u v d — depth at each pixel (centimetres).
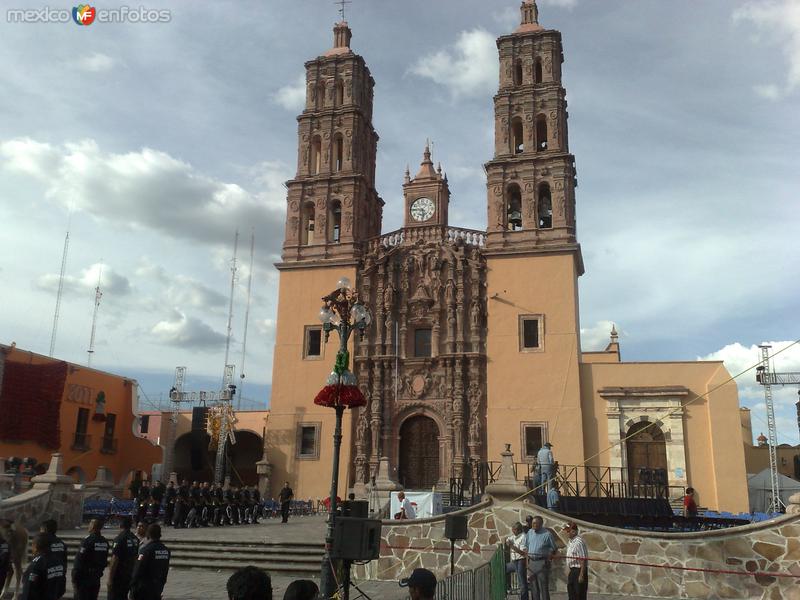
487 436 4159
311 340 4600
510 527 2016
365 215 5019
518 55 4834
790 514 1794
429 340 4525
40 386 4197
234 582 611
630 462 3997
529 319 4291
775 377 4950
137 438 4984
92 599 1363
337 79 5134
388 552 2070
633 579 1870
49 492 2761
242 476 5950
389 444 4347
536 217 4466
